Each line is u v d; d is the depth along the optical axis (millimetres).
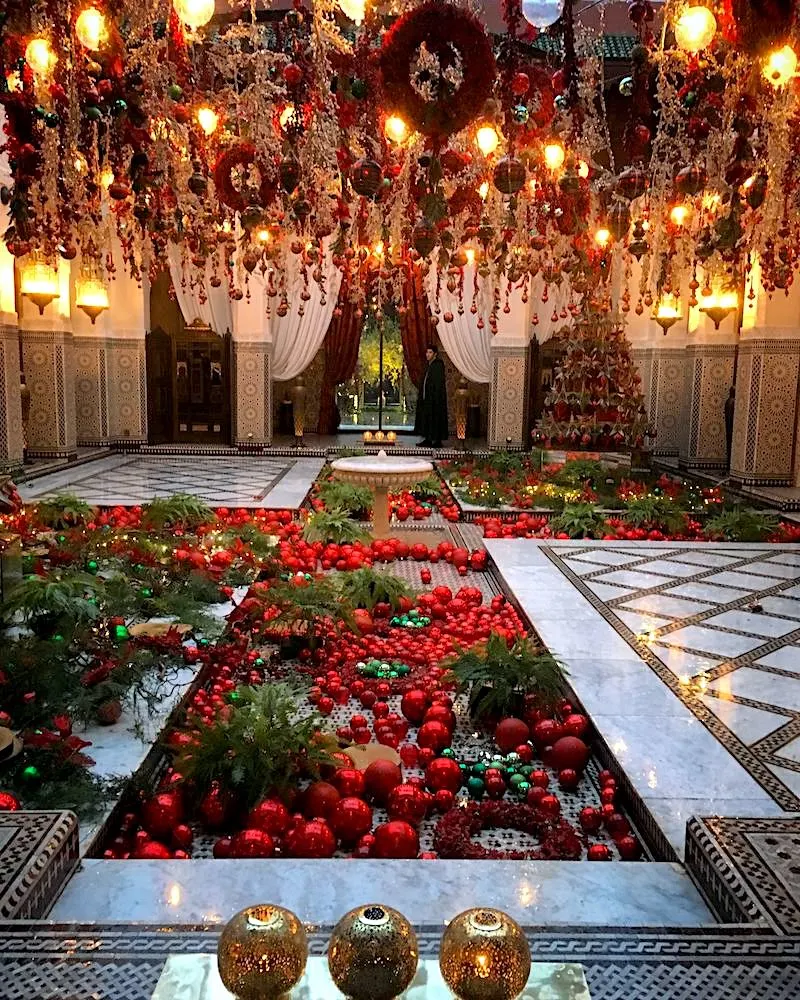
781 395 6996
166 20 2578
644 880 1650
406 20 1920
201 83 2977
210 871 1639
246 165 2697
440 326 9719
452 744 2680
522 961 854
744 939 1310
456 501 6973
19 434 7039
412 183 2729
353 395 12094
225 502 6270
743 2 1748
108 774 2127
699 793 2088
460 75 2049
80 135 2510
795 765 2252
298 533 5469
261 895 1556
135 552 3850
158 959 1244
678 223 2969
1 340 6668
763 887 1461
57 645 2547
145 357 9758
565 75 2230
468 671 2807
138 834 2021
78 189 2586
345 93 2404
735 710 2625
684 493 6844
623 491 6871
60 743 2117
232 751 2156
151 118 2650
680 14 1993
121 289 9570
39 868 1483
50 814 1671
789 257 2752
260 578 4305
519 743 2568
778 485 7117
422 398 10164
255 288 9453
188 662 2980
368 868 1660
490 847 2111
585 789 2400
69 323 8430
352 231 3260
